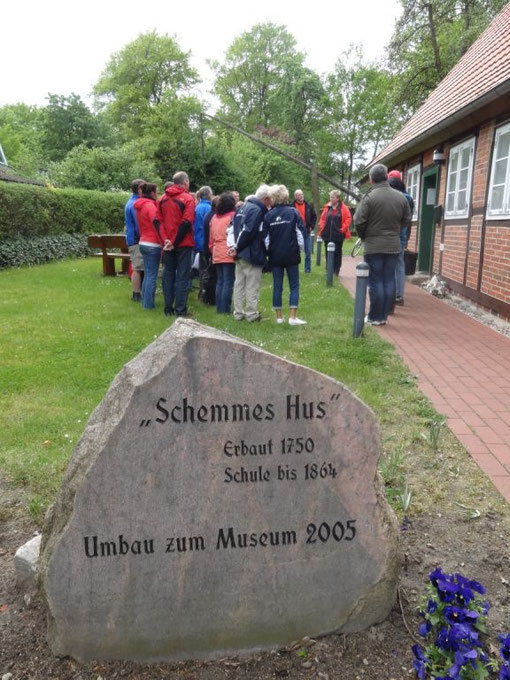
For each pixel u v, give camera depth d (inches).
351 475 88.7
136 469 83.7
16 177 952.3
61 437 165.5
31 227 654.5
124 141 1927.9
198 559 87.7
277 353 252.5
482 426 175.8
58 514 86.4
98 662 89.2
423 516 127.5
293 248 304.5
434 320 339.9
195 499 85.9
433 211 555.2
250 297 317.1
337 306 377.1
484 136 372.2
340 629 93.4
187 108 1565.0
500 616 97.2
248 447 85.6
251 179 1608.0
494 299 346.9
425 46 919.0
